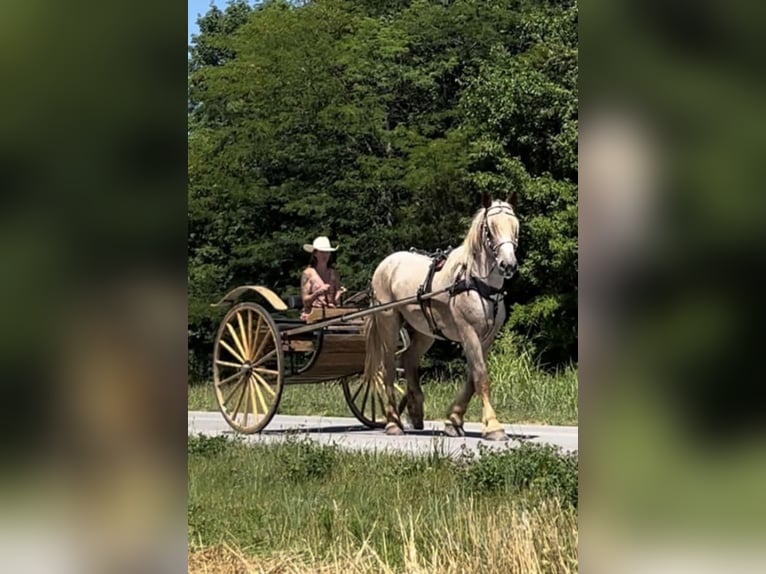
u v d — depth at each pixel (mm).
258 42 27109
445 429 11508
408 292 11562
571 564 4504
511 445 10141
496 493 6625
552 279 22281
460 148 24172
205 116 29078
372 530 5590
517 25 27000
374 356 11945
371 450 9359
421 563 4953
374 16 29672
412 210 24969
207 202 27141
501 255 10438
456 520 5547
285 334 12273
